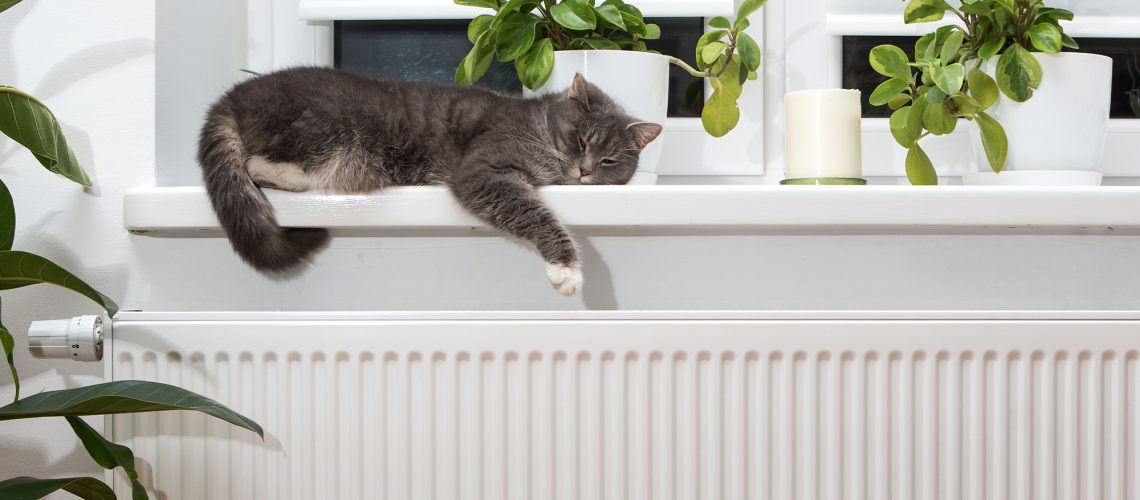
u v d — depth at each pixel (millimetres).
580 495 1051
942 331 1037
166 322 1044
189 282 1211
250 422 898
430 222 1146
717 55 1280
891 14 1430
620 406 1041
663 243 1210
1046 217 1104
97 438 946
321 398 1049
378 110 1254
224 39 1421
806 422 1047
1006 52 1188
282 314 1045
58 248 1190
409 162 1274
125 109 1184
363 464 1051
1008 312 1042
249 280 1218
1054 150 1204
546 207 1137
